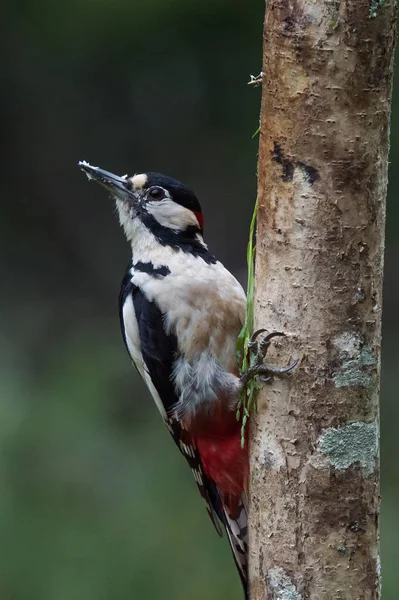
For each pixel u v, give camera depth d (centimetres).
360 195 564
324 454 576
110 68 1853
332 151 560
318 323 573
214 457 749
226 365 752
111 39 1812
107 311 1938
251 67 1786
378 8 549
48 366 1681
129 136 1894
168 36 1788
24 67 1872
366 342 574
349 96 554
